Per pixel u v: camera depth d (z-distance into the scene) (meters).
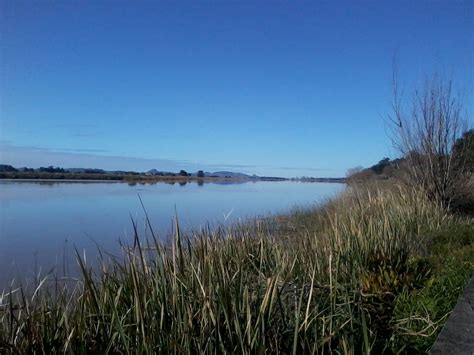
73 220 21.08
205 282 4.17
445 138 14.54
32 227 18.59
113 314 3.88
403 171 15.89
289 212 21.67
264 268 5.57
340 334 4.48
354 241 7.43
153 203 32.69
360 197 14.36
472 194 15.27
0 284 7.16
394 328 5.27
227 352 3.80
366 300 5.67
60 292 4.45
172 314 3.95
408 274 6.70
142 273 4.27
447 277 6.51
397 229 8.97
